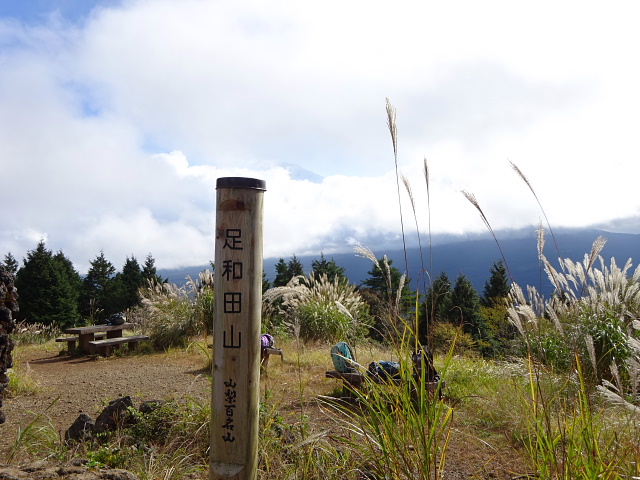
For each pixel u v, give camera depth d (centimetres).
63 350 1251
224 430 296
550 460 307
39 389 780
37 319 3384
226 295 297
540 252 368
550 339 555
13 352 1252
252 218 298
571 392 396
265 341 811
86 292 4406
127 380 867
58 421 593
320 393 662
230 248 297
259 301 302
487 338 1289
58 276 3525
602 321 641
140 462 410
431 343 386
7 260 4516
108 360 1138
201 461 429
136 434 470
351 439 407
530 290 365
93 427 490
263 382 725
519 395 517
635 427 342
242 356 295
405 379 343
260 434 424
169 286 1367
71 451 430
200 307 1281
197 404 501
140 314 1723
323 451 402
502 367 752
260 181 303
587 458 302
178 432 469
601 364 606
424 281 374
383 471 339
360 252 377
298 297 1266
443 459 327
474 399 601
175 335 1264
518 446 453
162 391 753
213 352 301
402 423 335
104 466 389
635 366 307
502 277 2984
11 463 403
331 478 367
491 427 511
